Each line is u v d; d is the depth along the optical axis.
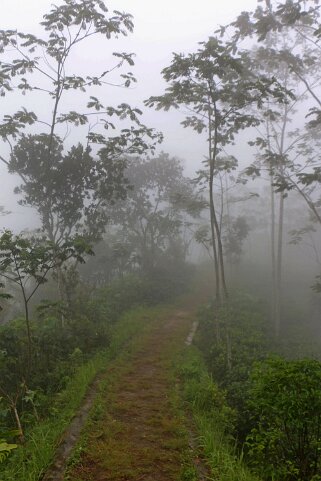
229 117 13.23
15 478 5.50
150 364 12.00
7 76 13.97
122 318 17.36
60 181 14.87
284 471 5.54
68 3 13.24
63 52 14.30
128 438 7.15
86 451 6.45
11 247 8.86
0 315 16.94
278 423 5.97
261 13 14.15
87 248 9.77
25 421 7.64
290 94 12.42
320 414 5.40
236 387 9.58
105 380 9.90
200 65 11.73
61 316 13.41
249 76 15.52
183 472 5.95
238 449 7.21
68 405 8.08
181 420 7.90
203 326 17.97
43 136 15.48
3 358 9.13
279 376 5.50
